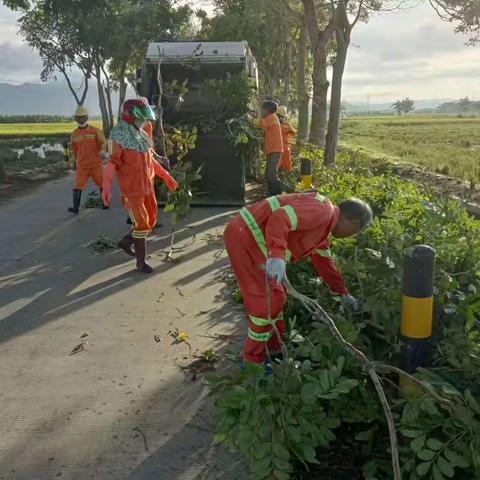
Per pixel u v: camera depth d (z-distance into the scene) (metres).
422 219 5.82
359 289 4.41
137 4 37.44
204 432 3.57
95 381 4.23
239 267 3.78
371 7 15.84
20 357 4.66
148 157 6.73
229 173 10.89
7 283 6.61
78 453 3.39
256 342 3.85
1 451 3.42
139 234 6.80
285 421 2.98
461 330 3.55
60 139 39.47
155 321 5.36
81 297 6.07
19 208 11.80
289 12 21.12
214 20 29.12
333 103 13.13
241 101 10.97
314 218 3.49
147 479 3.16
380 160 15.23
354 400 3.37
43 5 36.91
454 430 2.88
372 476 3.00
